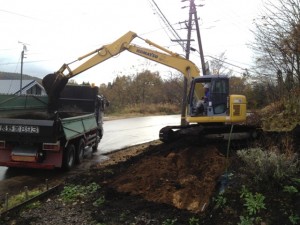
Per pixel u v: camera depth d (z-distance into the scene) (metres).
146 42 14.48
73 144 13.05
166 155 10.52
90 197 8.17
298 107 10.33
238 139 11.73
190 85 12.64
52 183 10.44
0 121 11.20
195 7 27.11
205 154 9.59
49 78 14.73
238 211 6.37
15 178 11.15
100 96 17.53
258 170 6.88
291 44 9.25
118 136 22.56
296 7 9.27
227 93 12.10
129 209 7.30
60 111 16.41
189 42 27.38
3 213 7.26
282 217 5.97
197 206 7.10
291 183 6.53
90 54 14.58
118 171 10.04
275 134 9.59
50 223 6.96
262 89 15.23
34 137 11.15
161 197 7.65
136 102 63.34
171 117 43.22
